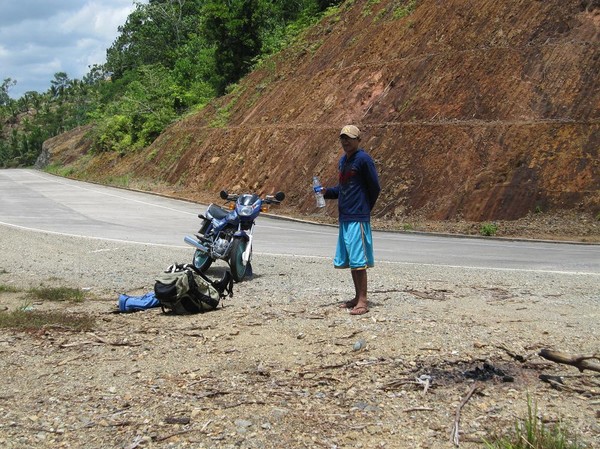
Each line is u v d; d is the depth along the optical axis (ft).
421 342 17.98
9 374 16.19
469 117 72.28
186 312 23.03
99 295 27.61
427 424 12.64
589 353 16.67
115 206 86.48
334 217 73.97
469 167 66.59
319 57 109.40
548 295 25.59
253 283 30.83
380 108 83.61
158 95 165.17
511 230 57.52
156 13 238.89
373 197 22.16
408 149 72.59
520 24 77.20
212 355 17.53
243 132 108.68
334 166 81.61
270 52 140.15
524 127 66.23
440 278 31.12
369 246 22.12
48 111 410.11
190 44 208.23
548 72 70.08
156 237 52.75
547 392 14.15
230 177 102.83
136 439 12.17
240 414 13.29
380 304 23.57
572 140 63.10
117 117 178.50
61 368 16.63
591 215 58.08
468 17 83.61
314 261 39.06
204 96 161.38
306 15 140.46
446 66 79.25
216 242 32.22
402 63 86.17
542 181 61.87
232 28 143.54
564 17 74.02
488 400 13.75
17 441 12.21
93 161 177.88
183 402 14.03
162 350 18.12
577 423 12.42
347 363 16.43
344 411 13.38
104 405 13.98
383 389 14.53
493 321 20.52
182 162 123.65
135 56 274.98
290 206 82.23
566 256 42.63
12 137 390.42
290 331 19.74
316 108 95.45
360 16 108.27
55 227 59.57
